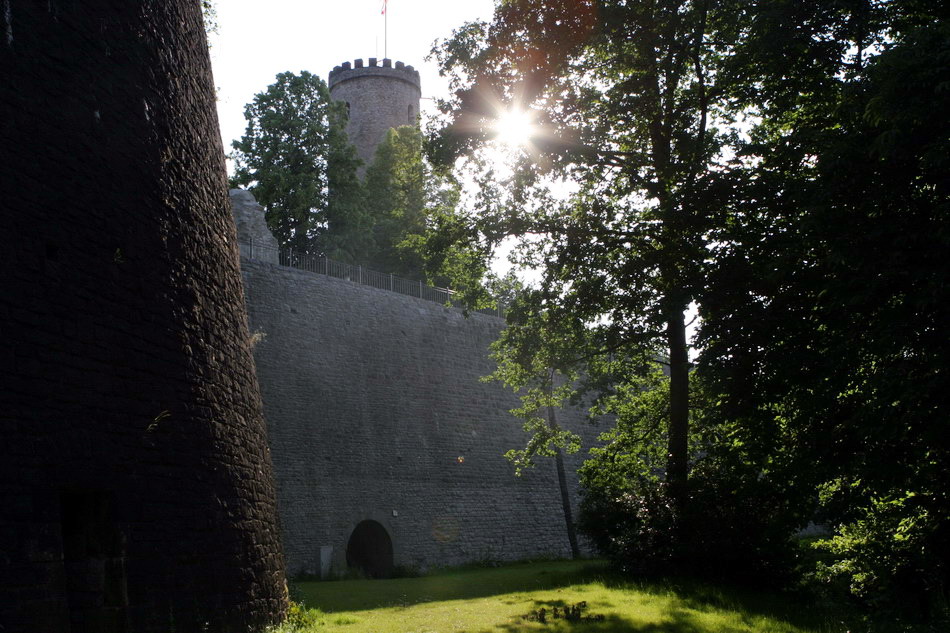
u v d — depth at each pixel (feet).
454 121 58.90
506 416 108.17
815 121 45.19
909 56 33.35
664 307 48.34
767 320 42.34
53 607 21.93
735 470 47.88
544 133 57.82
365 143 187.11
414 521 91.50
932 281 32.60
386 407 91.97
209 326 33.42
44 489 22.44
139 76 30.07
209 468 30.99
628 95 57.57
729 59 51.85
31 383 22.61
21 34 24.23
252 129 136.87
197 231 33.60
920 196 35.65
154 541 26.71
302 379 83.51
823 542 52.85
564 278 61.05
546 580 60.39
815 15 44.65
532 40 57.62
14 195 23.07
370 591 58.03
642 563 55.21
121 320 26.81
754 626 35.73
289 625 34.35
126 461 25.99
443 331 102.42
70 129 25.70
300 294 85.76
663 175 55.88
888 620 40.19
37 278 23.40
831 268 38.01
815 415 40.96
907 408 34.14
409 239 68.28
